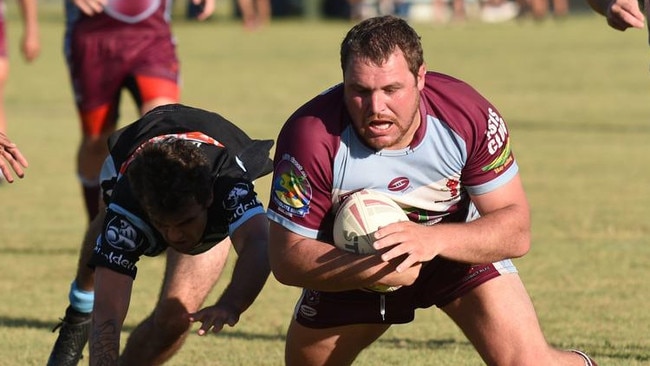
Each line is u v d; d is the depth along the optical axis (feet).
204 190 45.27
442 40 351.05
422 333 69.67
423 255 43.65
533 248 93.20
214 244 49.73
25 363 63.00
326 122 45.57
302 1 471.21
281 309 76.59
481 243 45.01
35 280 84.58
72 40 95.25
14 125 180.96
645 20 52.49
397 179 46.32
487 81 239.30
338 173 45.85
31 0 112.57
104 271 47.24
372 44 42.06
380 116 42.68
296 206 46.24
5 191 125.59
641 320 71.05
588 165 137.80
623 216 106.42
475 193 47.11
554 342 66.03
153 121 51.34
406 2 461.37
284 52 315.17
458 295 49.03
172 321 53.47
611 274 83.92
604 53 302.66
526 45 330.13
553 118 183.01
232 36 378.32
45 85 243.40
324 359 52.06
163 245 48.42
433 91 46.01
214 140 50.44
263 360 63.87
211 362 63.41
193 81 245.86
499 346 48.11
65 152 154.40
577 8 527.81
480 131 45.85
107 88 94.94
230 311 46.42
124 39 94.68
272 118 182.19
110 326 46.60
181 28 422.41
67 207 116.16
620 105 199.31
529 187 123.13
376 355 63.82
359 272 45.24
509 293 48.60
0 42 114.01
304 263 46.01
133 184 45.14
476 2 490.08
